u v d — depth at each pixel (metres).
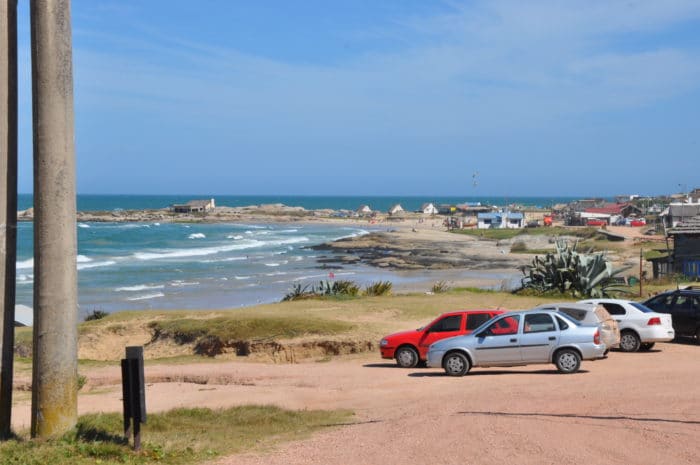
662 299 23.95
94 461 8.84
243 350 25.89
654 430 10.30
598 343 17.19
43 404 9.87
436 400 14.36
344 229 157.75
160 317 30.39
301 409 14.97
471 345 17.77
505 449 9.45
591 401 12.91
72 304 9.96
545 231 118.94
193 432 12.19
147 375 22.16
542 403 12.95
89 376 22.59
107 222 171.50
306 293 37.78
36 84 9.55
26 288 55.22
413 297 35.91
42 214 9.71
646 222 134.62
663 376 15.90
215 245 105.00
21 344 26.50
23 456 8.81
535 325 17.56
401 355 20.91
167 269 71.38
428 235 122.75
